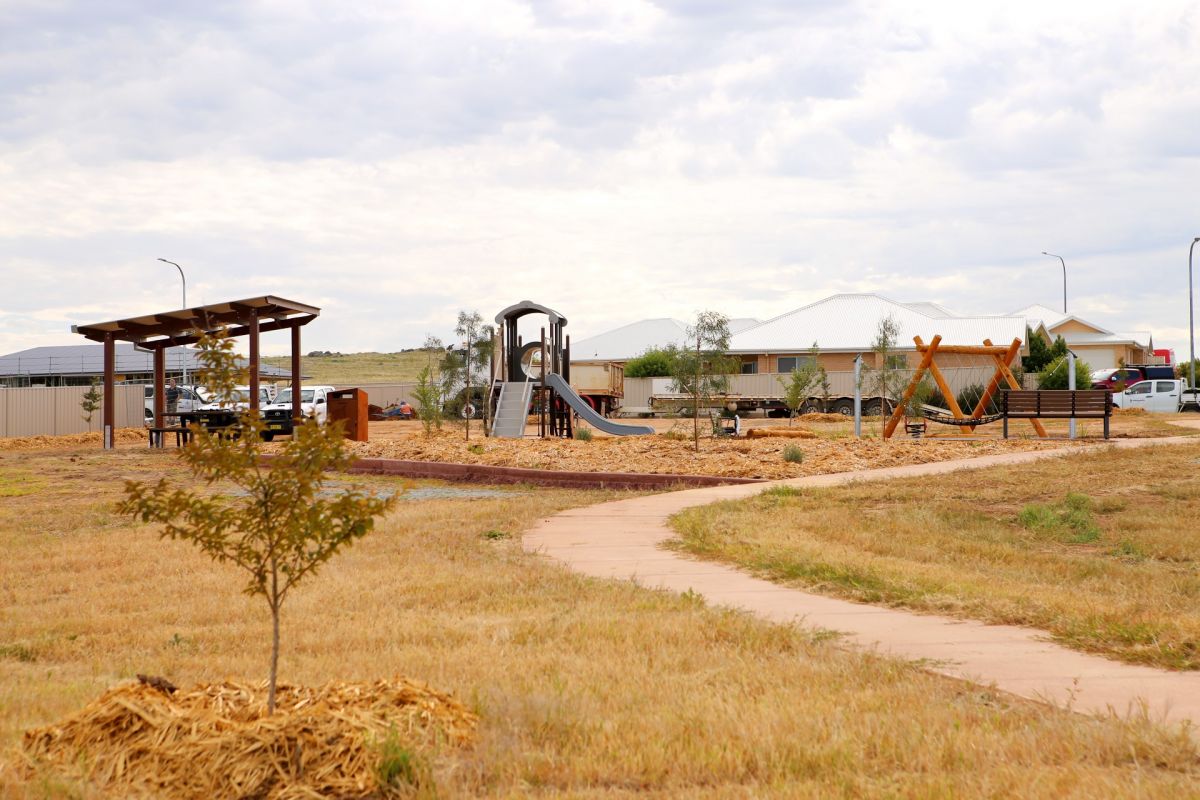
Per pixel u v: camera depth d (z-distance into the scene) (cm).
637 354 7531
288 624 874
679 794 452
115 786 452
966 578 1027
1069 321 8244
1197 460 2219
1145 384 5328
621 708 584
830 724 539
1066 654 734
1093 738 514
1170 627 773
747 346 6306
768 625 808
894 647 755
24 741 500
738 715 560
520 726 540
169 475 2550
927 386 3662
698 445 2812
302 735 467
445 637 796
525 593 980
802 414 5572
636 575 1085
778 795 442
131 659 768
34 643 845
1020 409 3055
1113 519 1554
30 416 4541
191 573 1195
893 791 445
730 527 1387
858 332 6266
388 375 14950
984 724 542
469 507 1723
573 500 1842
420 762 461
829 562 1090
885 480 1984
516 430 3409
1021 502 1734
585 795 451
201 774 454
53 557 1337
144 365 8581
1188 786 448
